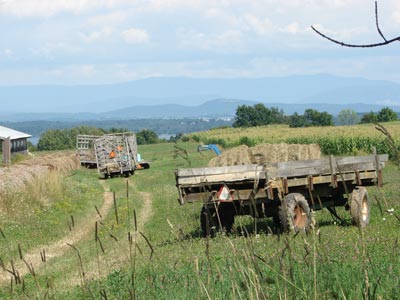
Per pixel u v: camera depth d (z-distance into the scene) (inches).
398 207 853.2
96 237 245.6
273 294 269.0
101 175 2642.7
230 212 718.5
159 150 4756.4
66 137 6988.2
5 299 514.3
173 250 614.9
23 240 890.7
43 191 1295.5
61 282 573.0
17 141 3954.2
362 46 136.9
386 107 6742.1
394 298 263.3
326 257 259.0
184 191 700.7
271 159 818.8
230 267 245.3
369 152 2716.5
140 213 1234.0
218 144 4586.6
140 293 398.9
